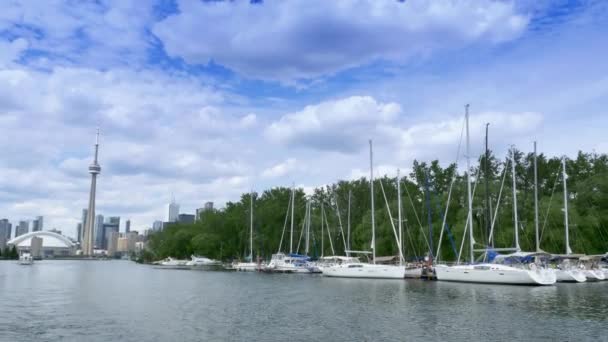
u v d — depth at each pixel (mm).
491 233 64812
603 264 67125
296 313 36781
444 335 28219
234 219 135750
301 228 116188
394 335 28328
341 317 34625
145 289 59375
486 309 37438
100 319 34469
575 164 92312
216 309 39469
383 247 87312
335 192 119688
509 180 91562
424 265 69938
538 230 69062
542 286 54938
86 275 96188
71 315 36375
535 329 29641
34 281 76062
